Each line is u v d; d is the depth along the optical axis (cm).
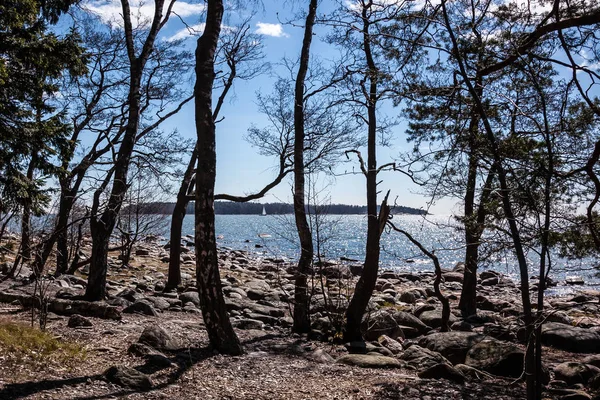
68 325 1115
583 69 681
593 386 983
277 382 876
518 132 769
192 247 4722
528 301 686
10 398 653
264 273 3231
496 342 1079
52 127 1316
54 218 1535
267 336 1276
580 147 720
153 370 859
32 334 919
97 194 1496
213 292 1028
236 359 996
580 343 1333
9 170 1273
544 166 683
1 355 798
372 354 1133
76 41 1366
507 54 797
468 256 1365
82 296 1438
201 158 1020
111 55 1909
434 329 1543
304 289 1360
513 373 1004
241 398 783
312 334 1306
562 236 677
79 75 1392
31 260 1342
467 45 829
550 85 799
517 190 686
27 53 1277
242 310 1634
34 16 1314
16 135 1270
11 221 1453
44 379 739
